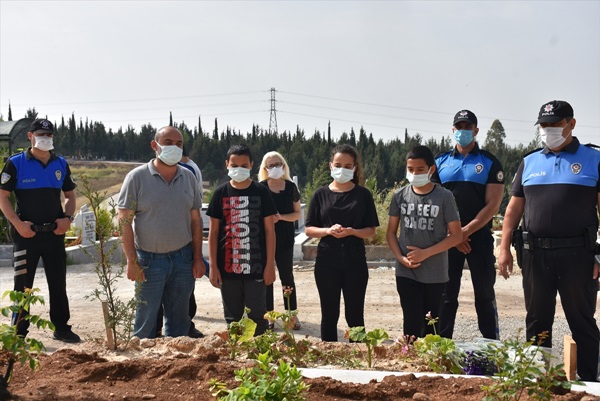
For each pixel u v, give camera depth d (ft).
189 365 14.25
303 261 50.55
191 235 22.40
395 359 17.38
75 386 13.39
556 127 19.07
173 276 21.98
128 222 20.76
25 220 24.58
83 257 49.83
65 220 25.11
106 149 300.81
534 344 19.35
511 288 39.83
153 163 21.91
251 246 21.84
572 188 18.81
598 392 13.32
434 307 21.79
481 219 23.71
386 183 238.27
